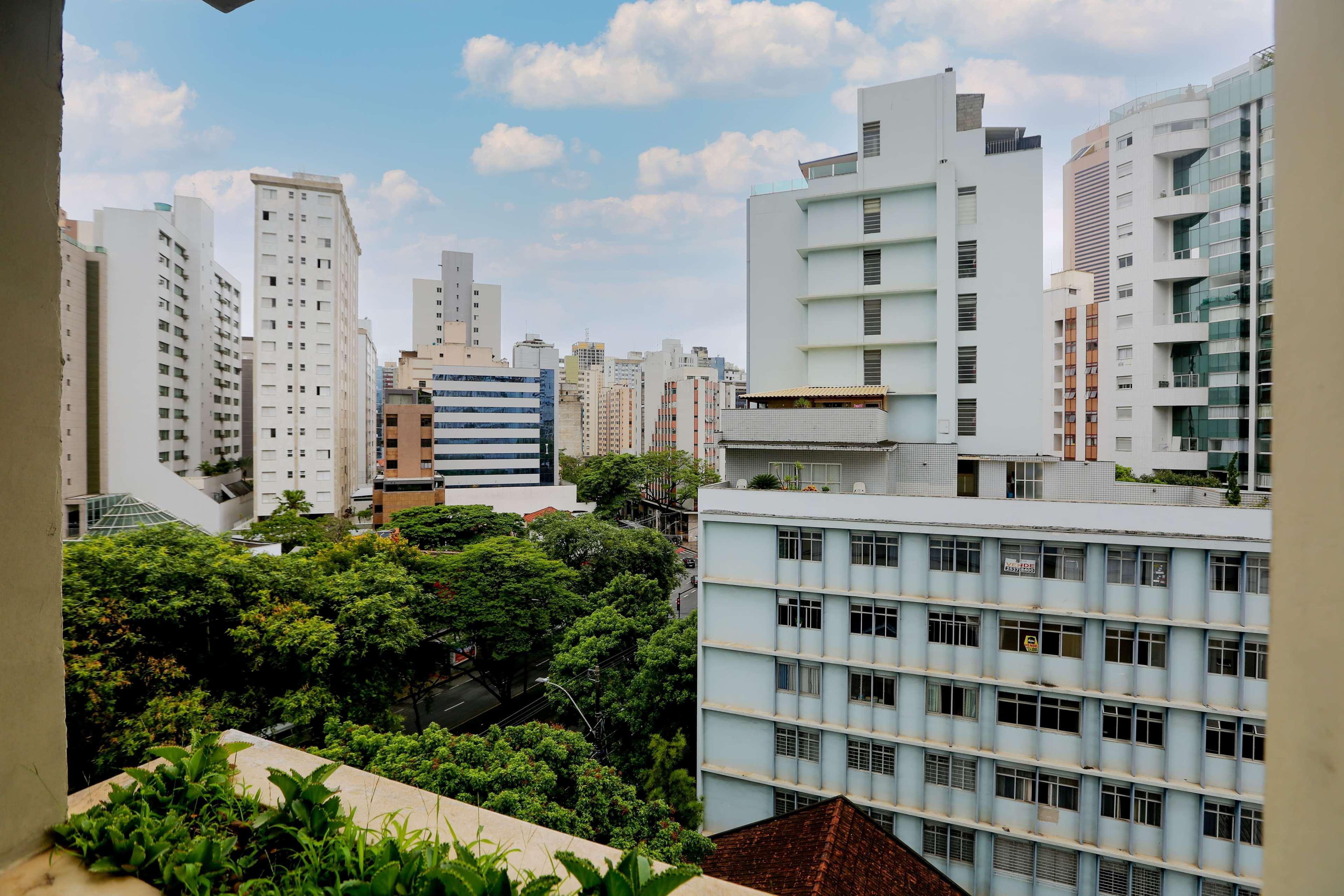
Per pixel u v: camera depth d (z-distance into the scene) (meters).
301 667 16.75
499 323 100.62
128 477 48.09
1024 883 15.90
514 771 11.56
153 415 49.03
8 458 1.81
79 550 15.82
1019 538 15.98
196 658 16.12
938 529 16.62
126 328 48.28
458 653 28.00
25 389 1.84
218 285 66.50
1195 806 14.53
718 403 91.88
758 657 18.55
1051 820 15.63
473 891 1.72
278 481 56.31
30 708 1.90
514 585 26.30
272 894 1.90
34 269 1.87
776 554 18.44
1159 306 40.44
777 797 18.41
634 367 176.25
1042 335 22.42
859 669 17.50
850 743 17.59
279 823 2.21
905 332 24.25
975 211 23.25
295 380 56.78
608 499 67.62
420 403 61.41
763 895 2.02
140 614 14.79
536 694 30.42
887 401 24.03
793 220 26.09
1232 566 14.45
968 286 23.25
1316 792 1.06
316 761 2.81
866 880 11.20
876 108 24.33
